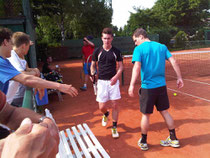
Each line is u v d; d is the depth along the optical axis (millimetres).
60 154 2670
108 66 3592
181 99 5762
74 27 30016
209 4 35719
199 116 4469
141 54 2982
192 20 35594
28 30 8125
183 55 19906
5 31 1458
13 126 731
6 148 343
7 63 1305
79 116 4914
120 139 3643
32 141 347
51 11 23484
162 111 3207
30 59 8281
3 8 8258
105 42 3520
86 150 2895
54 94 7070
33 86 1195
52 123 504
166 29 31094
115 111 3711
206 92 6340
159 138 3605
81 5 27562
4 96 742
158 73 2992
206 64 13000
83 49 7070
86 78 7496
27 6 8336
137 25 32031
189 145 3295
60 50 24062
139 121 4395
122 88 7531
